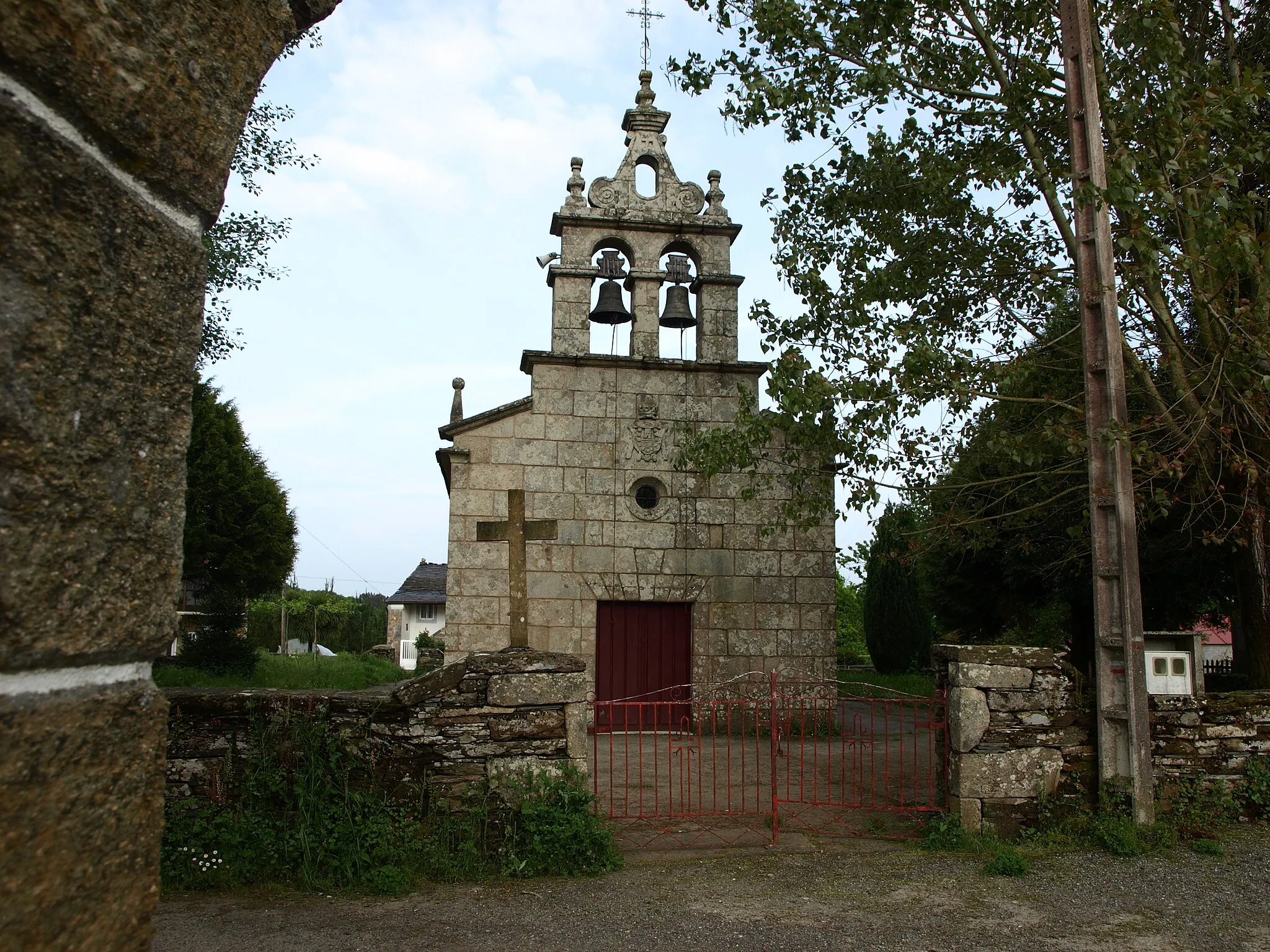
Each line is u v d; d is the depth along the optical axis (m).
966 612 22.41
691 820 8.82
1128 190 7.68
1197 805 8.05
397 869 6.80
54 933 1.11
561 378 15.22
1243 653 17.03
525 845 7.23
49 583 1.11
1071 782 8.11
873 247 10.89
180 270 1.38
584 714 7.56
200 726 7.23
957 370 9.41
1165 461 8.40
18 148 1.08
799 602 15.08
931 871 7.25
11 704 1.07
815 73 9.63
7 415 1.05
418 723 7.33
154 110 1.30
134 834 1.26
